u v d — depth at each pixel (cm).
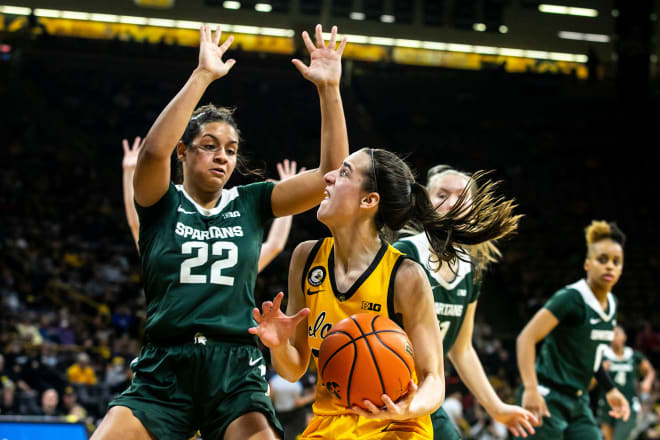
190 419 292
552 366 513
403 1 2455
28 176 1883
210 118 317
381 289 283
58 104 2195
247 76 2336
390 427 279
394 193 291
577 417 514
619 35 2520
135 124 2225
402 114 2420
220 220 311
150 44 2261
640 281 1881
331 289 289
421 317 278
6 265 1470
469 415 1051
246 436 278
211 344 292
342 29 2416
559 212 2148
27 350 1062
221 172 312
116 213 1903
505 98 2488
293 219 1883
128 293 1492
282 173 439
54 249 1591
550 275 1886
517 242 2017
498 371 1323
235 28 2353
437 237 306
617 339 794
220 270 300
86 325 1351
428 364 271
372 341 252
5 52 2181
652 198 2242
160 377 289
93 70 2270
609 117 2489
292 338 298
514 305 1808
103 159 2094
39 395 964
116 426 278
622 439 782
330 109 316
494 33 2498
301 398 914
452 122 2438
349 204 287
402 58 2456
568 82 2500
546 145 2402
